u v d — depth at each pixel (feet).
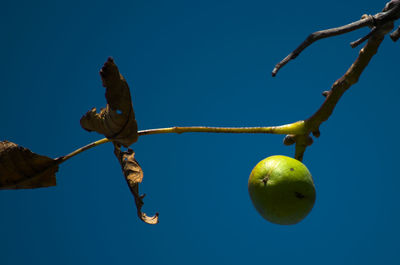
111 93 7.15
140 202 8.50
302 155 9.46
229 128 9.00
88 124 8.08
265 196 8.70
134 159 8.84
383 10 7.53
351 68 8.53
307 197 8.68
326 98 8.80
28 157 8.63
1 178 8.66
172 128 8.79
